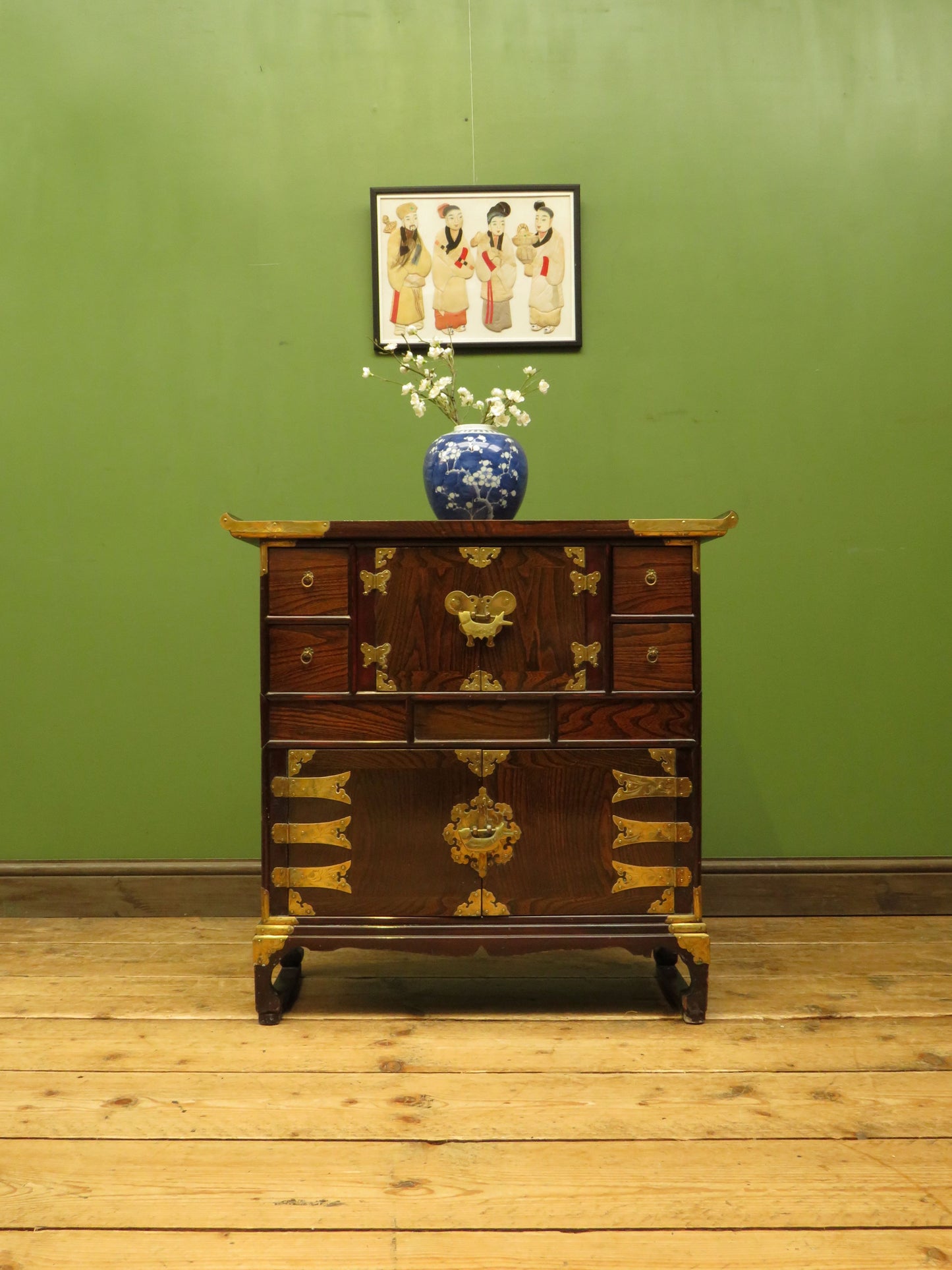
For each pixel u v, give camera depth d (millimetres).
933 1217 1364
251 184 2773
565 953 2506
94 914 2787
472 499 2174
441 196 2754
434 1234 1330
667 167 2773
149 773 2799
